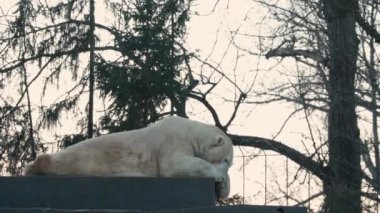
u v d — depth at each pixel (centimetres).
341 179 1891
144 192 1000
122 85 2133
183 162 1042
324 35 2014
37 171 1032
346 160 1895
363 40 2039
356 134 1947
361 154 1964
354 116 1947
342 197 1809
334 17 1972
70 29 2297
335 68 1966
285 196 1817
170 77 2131
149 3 2188
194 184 1003
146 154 1050
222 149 1071
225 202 1861
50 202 996
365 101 1962
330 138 1933
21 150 2222
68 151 1045
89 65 2233
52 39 2291
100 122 2188
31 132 2233
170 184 1002
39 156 1035
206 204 1001
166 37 2167
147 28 2162
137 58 2175
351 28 1988
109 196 998
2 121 2238
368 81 1978
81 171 1035
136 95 2134
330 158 1912
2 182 998
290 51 2039
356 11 1978
